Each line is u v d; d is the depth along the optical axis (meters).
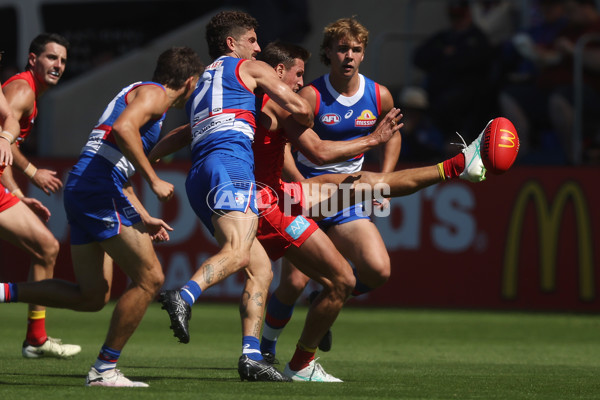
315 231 16.55
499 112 43.09
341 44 20.42
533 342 26.75
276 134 17.09
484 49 42.91
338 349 24.23
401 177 17.73
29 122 20.48
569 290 36.31
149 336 27.33
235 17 17.11
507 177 36.94
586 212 36.22
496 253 36.97
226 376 17.17
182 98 16.31
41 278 19.81
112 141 15.66
